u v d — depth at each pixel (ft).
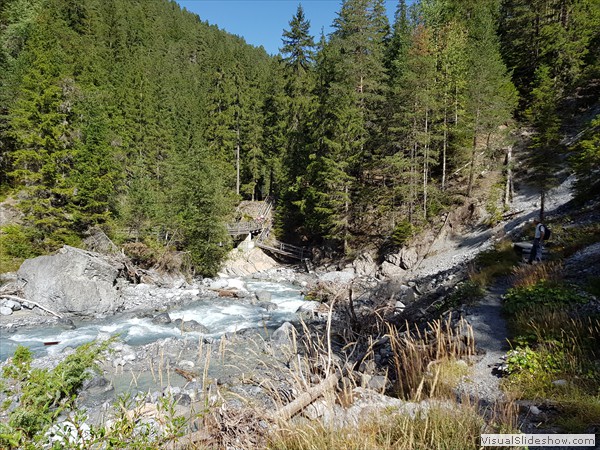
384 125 106.11
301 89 133.18
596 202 63.82
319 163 106.73
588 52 106.42
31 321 57.16
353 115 102.17
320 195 108.27
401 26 143.13
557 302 29.94
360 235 109.70
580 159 66.85
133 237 91.40
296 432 11.19
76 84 105.91
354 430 12.05
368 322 31.35
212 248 96.48
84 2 198.18
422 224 97.35
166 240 96.68
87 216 82.89
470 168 98.78
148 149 131.85
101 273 68.18
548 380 20.44
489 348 26.78
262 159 145.07
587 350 22.52
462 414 13.24
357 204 112.16
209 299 76.95
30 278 63.82
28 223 79.20
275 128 141.28
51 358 41.34
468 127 95.35
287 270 113.80
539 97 92.89
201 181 96.99
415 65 93.86
